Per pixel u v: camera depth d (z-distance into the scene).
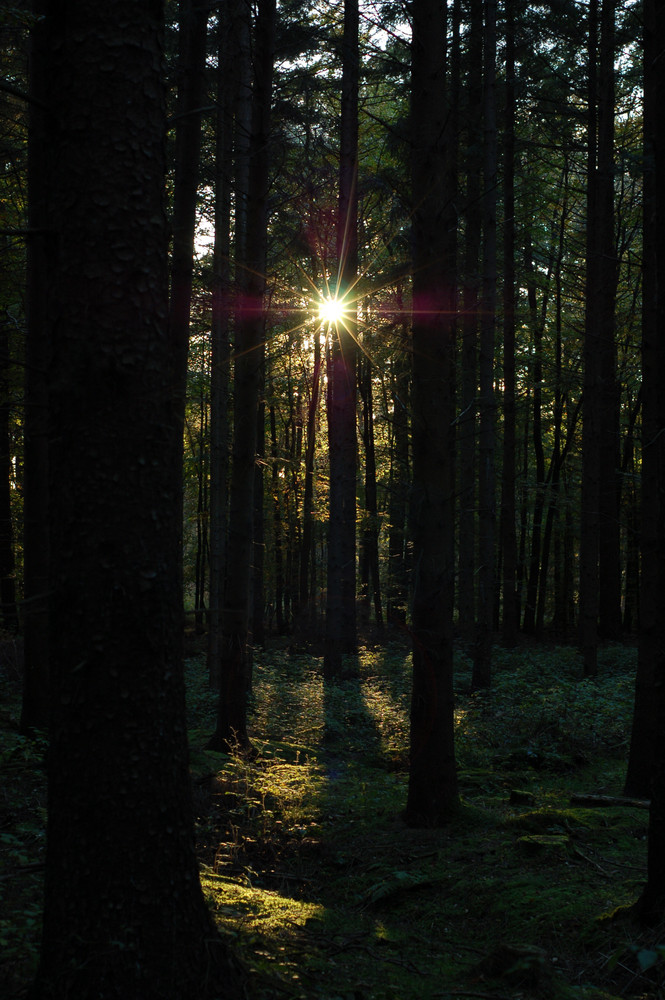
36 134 8.34
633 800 7.81
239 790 8.00
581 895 5.23
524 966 4.16
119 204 3.18
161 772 3.21
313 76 14.95
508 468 20.27
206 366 20.45
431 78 7.32
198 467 26.22
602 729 11.04
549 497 23.02
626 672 15.96
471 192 16.98
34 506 8.84
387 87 21.02
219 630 14.52
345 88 16.00
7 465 17.61
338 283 16.88
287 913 5.12
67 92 3.19
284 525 28.33
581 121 17.03
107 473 3.15
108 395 3.16
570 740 10.59
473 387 17.89
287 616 32.66
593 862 5.93
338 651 16.11
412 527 7.46
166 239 3.36
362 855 6.62
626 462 26.28
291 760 10.13
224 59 12.84
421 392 7.42
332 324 17.38
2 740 8.36
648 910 4.54
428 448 7.38
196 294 14.02
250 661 13.42
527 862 6.02
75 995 3.03
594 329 15.17
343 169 16.30
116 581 3.13
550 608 30.80
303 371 28.48
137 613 3.16
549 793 8.41
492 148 14.34
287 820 7.38
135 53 3.21
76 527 3.14
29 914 4.31
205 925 3.37
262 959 4.09
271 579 30.69
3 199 13.35
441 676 7.35
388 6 12.80
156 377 3.28
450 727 7.38
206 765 8.78
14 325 9.42
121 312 3.18
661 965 4.09
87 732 3.11
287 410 31.09
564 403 28.09
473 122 15.20
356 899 5.81
